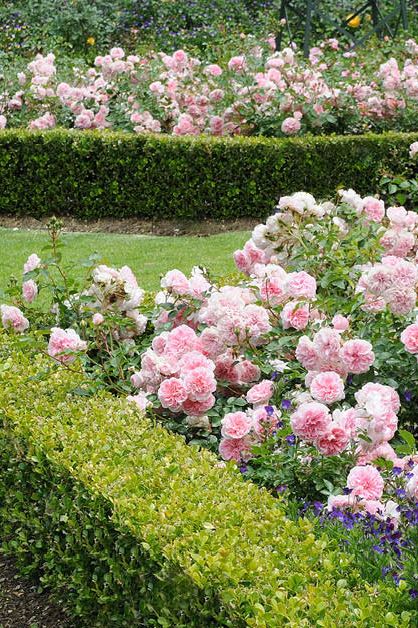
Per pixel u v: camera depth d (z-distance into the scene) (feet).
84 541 12.23
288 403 13.56
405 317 15.19
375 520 11.14
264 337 14.85
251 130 36.09
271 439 13.00
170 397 14.07
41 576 13.89
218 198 34.09
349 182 34.42
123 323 16.30
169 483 11.61
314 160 34.09
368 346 13.73
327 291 15.89
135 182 34.32
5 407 14.34
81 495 12.15
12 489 14.01
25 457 13.58
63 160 34.63
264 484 13.06
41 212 35.17
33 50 53.52
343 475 12.79
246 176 33.96
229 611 9.11
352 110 36.76
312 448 12.90
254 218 34.17
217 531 10.30
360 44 44.80
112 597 11.71
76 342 15.76
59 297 18.52
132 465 12.34
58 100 38.14
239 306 14.66
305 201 16.14
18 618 13.20
